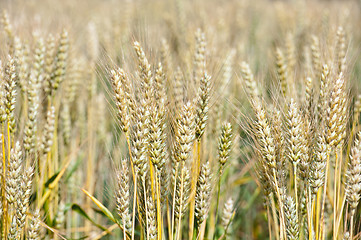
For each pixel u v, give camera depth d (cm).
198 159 113
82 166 150
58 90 136
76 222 142
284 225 110
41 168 126
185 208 113
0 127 117
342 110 109
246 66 132
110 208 139
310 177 109
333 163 121
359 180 107
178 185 112
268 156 110
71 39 142
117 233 136
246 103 133
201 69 126
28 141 121
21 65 126
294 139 108
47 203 126
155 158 110
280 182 111
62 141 140
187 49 150
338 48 134
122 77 110
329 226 128
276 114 112
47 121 127
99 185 145
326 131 108
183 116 109
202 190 113
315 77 129
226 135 113
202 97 111
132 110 110
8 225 114
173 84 125
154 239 111
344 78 115
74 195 143
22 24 140
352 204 108
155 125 109
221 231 132
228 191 142
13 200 111
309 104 117
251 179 144
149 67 110
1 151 114
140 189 113
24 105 125
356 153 108
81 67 150
